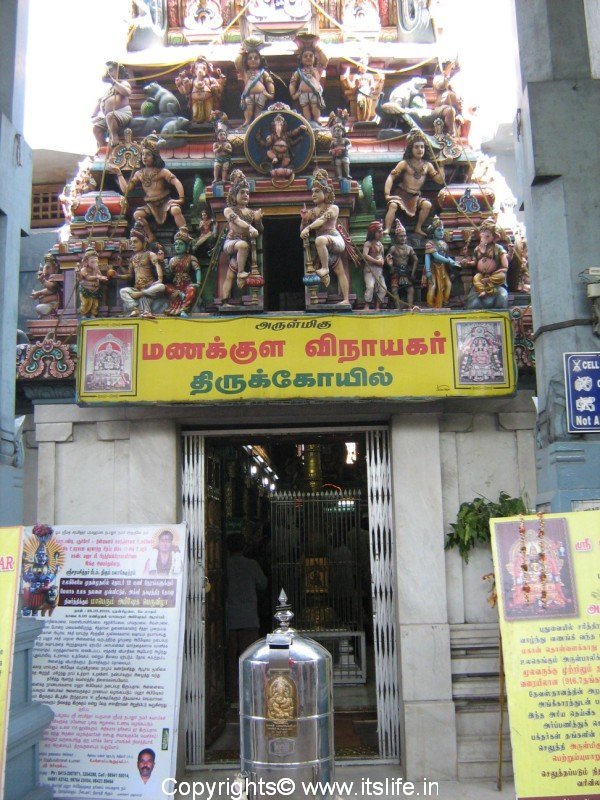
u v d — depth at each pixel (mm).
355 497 9867
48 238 9555
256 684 4680
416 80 8031
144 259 7465
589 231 6109
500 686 6578
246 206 7355
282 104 7523
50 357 7316
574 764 4500
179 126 7871
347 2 8438
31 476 7746
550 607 4695
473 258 7574
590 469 5871
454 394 6781
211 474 8172
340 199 7492
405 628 6992
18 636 5098
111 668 5859
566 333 6047
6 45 6375
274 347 6863
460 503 7281
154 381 6848
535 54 6441
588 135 6227
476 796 6395
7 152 6172
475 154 7949
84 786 5691
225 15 8430
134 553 6070
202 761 7273
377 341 6863
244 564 9281
